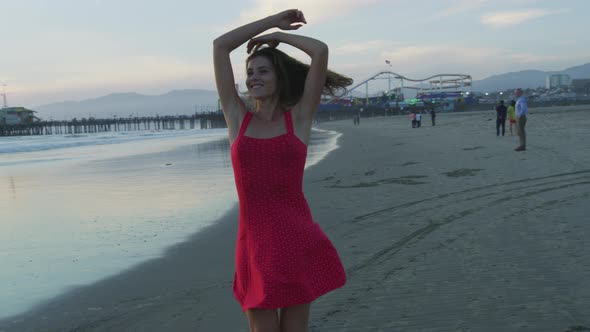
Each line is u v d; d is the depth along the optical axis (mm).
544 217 6484
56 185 14625
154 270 5582
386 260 5176
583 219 6184
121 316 4184
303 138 2271
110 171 18203
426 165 13492
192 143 39312
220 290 4668
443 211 7473
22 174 18484
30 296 4895
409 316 3672
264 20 2348
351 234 6504
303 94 2309
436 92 187000
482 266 4707
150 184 13719
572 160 11750
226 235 7160
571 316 3447
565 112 47469
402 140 26188
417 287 4273
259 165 2174
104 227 8180
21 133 111375
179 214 8992
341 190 10328
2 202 11578
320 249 2230
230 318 3902
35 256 6484
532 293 3930
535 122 32031
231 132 2309
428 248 5512
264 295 2096
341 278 2270
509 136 21484
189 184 13258
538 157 12883
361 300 4066
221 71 2311
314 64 2264
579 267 4441
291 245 2146
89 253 6523
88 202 10984
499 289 4074
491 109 128500
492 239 5652
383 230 6574
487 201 7922
